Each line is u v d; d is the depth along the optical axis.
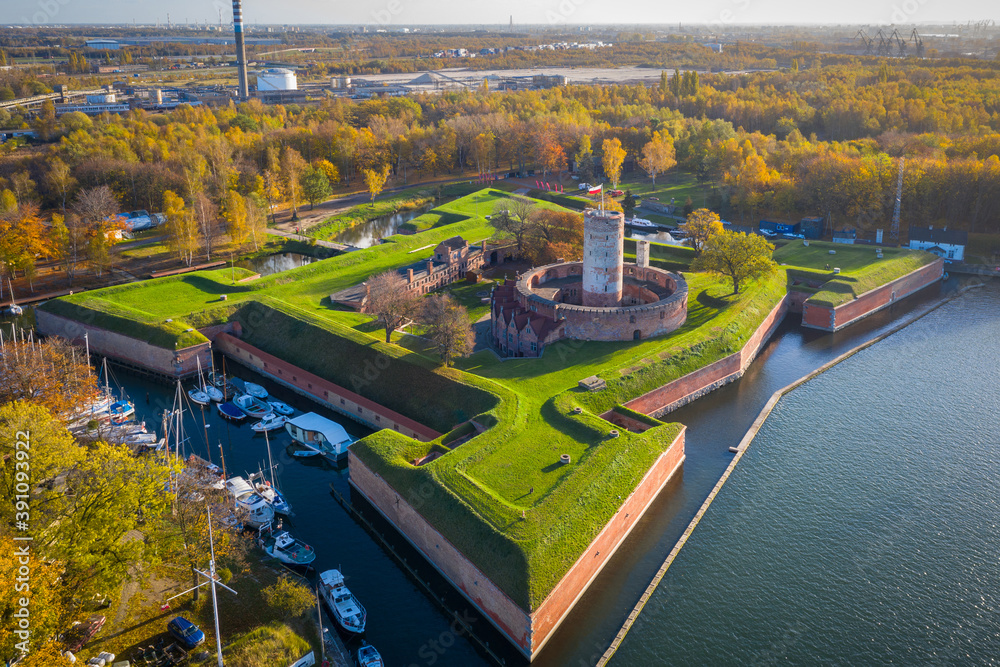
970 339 146.12
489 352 127.88
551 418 103.81
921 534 89.38
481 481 89.19
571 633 75.88
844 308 153.12
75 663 63.84
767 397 124.25
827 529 90.56
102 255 175.12
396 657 72.69
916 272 172.62
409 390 116.69
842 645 73.50
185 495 77.50
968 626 75.62
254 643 66.38
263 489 96.69
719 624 76.44
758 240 150.12
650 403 116.00
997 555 85.56
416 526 87.38
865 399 122.94
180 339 132.25
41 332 152.38
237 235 199.88
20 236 163.50
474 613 78.94
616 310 129.12
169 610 74.00
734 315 140.12
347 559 86.88
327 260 177.12
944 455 105.69
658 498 97.38
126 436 106.12
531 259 181.38
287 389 129.88
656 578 82.62
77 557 67.31
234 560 80.06
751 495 97.62
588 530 81.69
